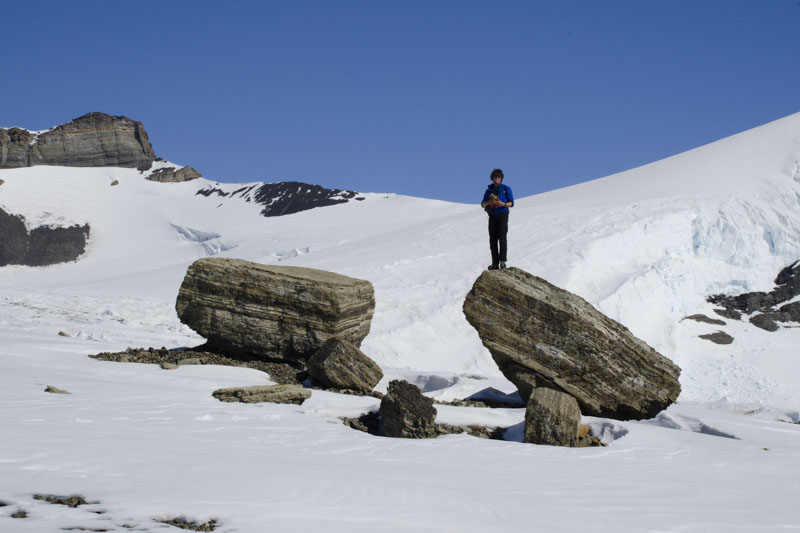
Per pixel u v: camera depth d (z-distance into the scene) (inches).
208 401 478.6
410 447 396.2
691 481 335.0
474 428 482.9
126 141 6471.5
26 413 366.3
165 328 1485.0
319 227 4020.7
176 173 6200.8
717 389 1603.1
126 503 208.4
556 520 237.9
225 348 722.8
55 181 5738.2
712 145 3184.1
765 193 2404.0
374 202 4569.4
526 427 455.2
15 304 1643.7
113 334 1161.4
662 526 242.7
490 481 303.6
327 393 563.5
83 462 253.9
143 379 562.3
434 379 853.2
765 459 402.6
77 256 4731.8
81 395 450.6
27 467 240.1
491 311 568.1
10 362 592.7
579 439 470.6
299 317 702.5
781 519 266.5
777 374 1648.6
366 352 1502.2
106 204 5492.1
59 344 797.9
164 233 4933.6
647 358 547.5
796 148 2669.8
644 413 550.9
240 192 5477.4
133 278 3127.5
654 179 2847.0
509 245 2209.6
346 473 282.5
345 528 201.9
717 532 241.4
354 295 721.6
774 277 2130.9
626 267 2042.3
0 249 4616.1
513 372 570.3
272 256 3506.4
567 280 1879.9
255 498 226.8
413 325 1642.5
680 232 2209.6
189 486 234.1
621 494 295.0
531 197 3558.1
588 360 548.7
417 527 210.7
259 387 502.9
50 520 188.4
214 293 719.1
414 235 2733.8
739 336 1846.7
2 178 5511.8
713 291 2070.6
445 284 1927.9
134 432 342.0
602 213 2384.4
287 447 355.3
